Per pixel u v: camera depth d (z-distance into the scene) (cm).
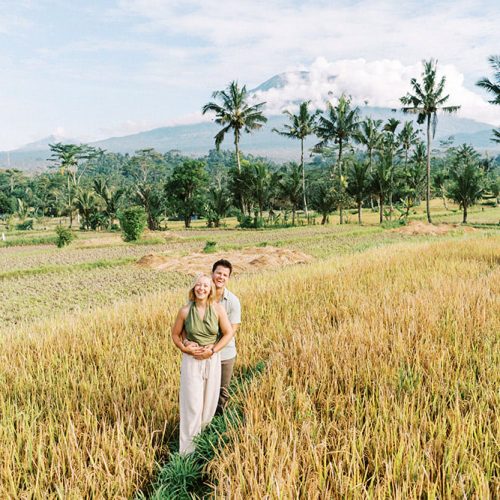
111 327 800
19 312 1265
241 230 5272
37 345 705
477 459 339
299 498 310
